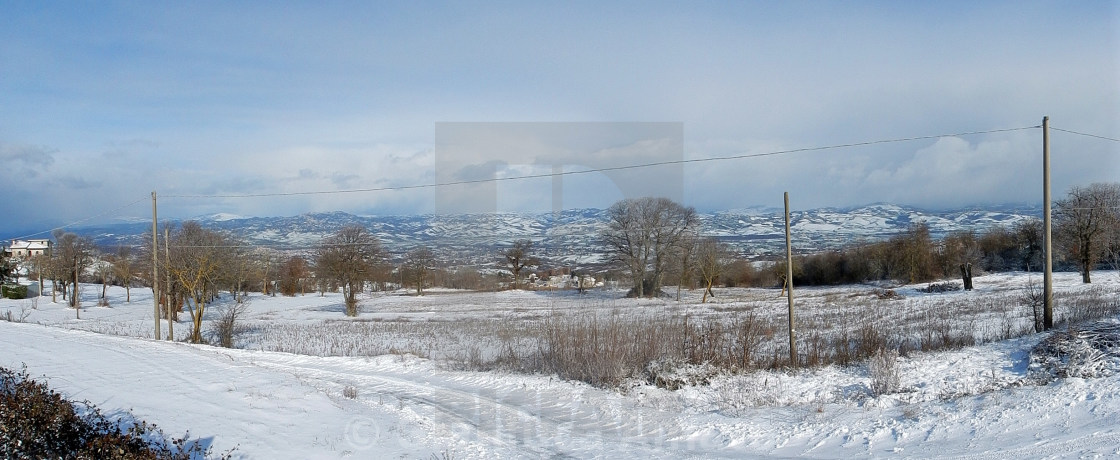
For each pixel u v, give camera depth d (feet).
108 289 229.66
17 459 22.18
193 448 27.86
